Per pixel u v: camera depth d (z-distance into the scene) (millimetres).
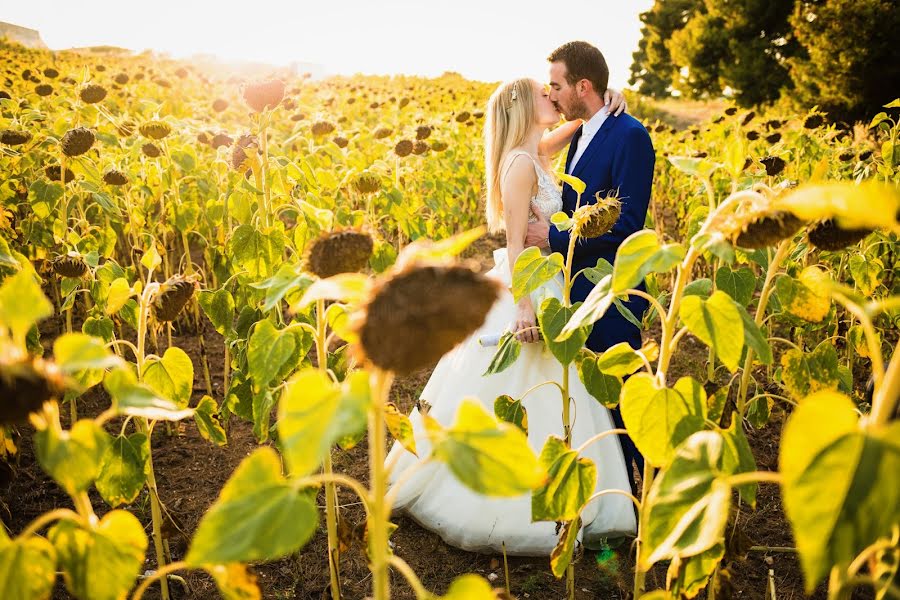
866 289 3518
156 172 5246
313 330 2072
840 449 1002
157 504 2469
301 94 12977
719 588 1999
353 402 1005
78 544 1332
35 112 5734
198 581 2812
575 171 3438
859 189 987
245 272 3217
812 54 22500
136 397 1333
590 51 3320
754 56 29281
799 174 5914
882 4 20875
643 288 3475
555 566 2102
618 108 3396
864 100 21750
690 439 1494
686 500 1405
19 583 1259
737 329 1601
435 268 1019
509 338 2742
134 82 10930
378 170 4934
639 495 3254
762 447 3871
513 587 2830
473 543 3021
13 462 3486
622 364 1981
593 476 1970
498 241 8719
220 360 5254
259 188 3049
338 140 6254
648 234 1630
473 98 16109
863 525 987
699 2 37406
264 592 2779
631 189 3238
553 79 3355
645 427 1737
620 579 2824
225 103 8633
